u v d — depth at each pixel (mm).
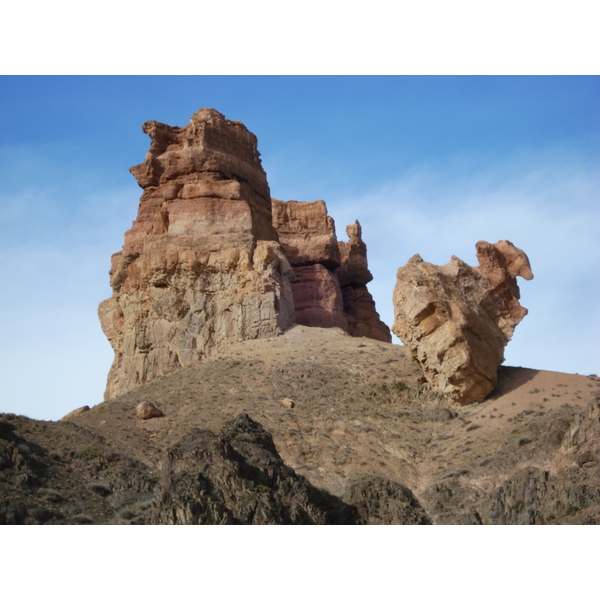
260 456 45438
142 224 91688
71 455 52719
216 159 91438
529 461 52438
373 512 47250
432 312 64812
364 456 57969
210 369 76062
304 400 67000
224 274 86250
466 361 63000
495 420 60562
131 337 87000
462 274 68125
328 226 112750
